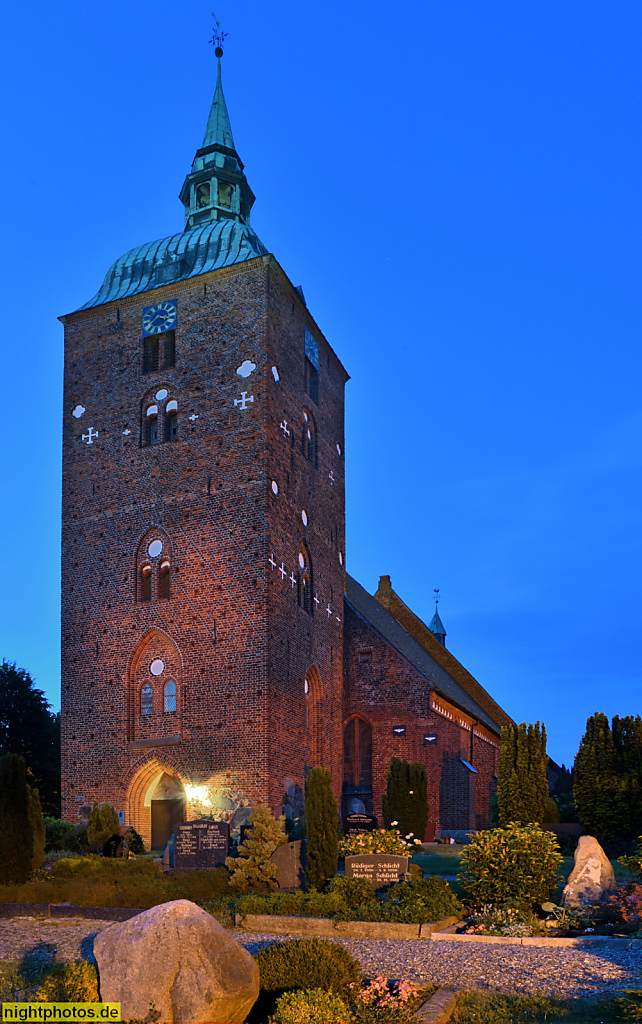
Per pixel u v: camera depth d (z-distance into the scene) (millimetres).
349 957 12289
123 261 41344
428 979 13094
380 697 42438
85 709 36000
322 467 41406
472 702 61531
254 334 36250
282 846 22156
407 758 41500
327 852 21469
